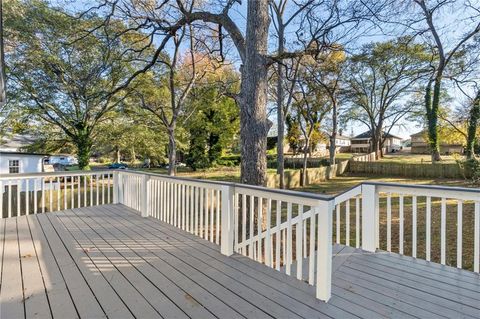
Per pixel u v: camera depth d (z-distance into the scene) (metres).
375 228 3.42
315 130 19.47
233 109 20.83
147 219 4.77
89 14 8.49
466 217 6.93
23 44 10.94
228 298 2.25
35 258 3.05
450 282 2.59
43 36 11.02
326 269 2.22
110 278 2.60
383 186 3.37
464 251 4.66
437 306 2.18
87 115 13.84
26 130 13.97
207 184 3.62
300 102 15.24
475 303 2.22
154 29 7.33
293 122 19.73
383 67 19.20
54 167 25.67
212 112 20.89
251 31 5.19
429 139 17.95
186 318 1.98
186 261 3.01
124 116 14.59
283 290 2.39
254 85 5.16
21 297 2.25
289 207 2.67
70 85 12.34
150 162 26.33
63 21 10.32
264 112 5.23
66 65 11.75
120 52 11.26
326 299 2.22
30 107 12.44
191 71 12.02
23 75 11.56
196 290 2.38
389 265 2.99
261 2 5.21
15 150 17.42
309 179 15.04
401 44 13.37
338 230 3.70
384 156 30.30
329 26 6.59
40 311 2.06
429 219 3.09
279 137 12.16
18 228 4.18
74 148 15.97
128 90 11.79
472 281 2.61
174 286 2.45
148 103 12.76
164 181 4.66
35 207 5.21
